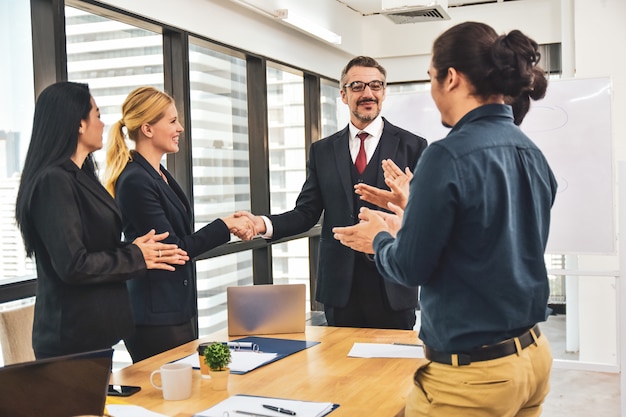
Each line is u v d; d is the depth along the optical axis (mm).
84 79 3613
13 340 2424
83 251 2131
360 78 2936
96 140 2318
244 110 5383
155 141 2738
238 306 2678
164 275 2607
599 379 4766
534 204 1554
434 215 1447
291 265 6273
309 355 2314
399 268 1515
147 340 2596
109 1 3592
